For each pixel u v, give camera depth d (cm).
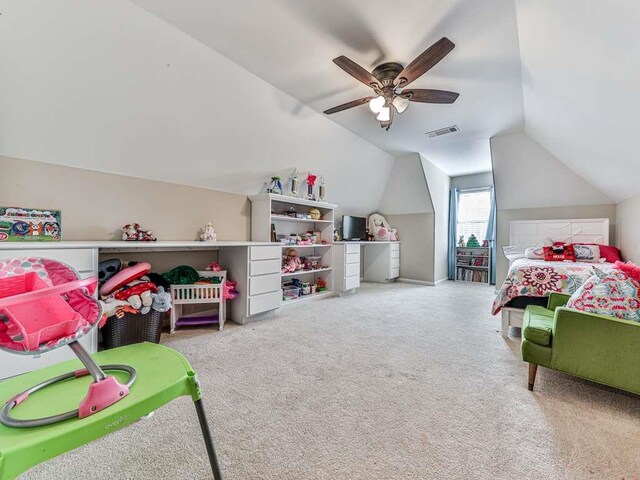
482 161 541
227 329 282
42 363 172
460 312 356
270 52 225
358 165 479
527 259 405
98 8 171
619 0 121
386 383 178
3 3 150
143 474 108
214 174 312
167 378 86
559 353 160
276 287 328
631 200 357
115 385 75
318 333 272
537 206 477
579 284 248
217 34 204
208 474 108
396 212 625
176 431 133
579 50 172
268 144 328
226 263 320
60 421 66
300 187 413
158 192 279
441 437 129
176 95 233
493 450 121
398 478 107
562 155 391
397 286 562
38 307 71
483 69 245
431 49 182
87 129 215
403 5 177
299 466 113
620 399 160
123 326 215
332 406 153
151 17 186
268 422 140
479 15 183
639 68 152
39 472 109
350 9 180
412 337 263
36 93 184
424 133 405
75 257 182
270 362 207
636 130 216
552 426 137
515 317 263
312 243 430
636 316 147
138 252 266
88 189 234
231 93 257
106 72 196
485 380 183
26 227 204
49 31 167
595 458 117
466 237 648
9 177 197
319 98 300
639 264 333
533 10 167
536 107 300
